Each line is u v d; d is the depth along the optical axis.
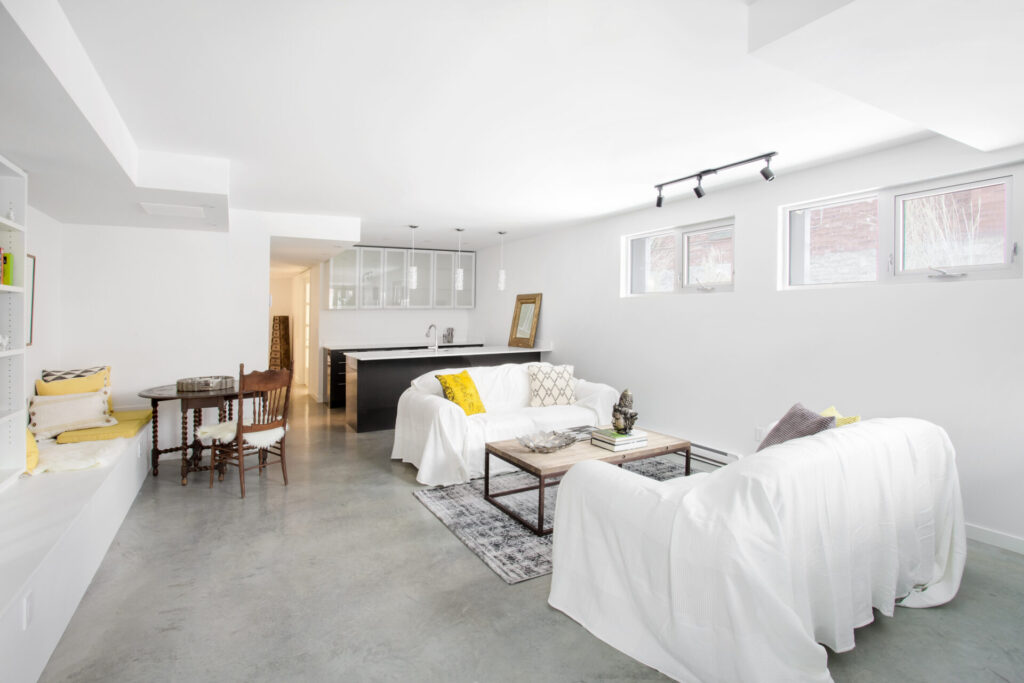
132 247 4.71
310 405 7.67
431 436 4.06
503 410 4.89
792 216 4.00
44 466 2.92
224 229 4.79
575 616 2.21
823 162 3.62
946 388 3.12
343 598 2.40
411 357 5.99
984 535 2.99
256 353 5.18
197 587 2.48
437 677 1.88
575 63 2.17
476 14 1.80
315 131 2.95
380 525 3.24
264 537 3.05
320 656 1.99
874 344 3.44
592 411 4.73
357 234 5.67
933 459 2.45
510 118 2.78
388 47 2.03
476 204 4.95
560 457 3.27
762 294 4.10
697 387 4.64
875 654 2.01
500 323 7.75
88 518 2.49
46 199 3.55
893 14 1.53
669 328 4.91
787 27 1.66
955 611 2.32
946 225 3.21
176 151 3.28
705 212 4.55
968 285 3.02
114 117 2.56
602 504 2.12
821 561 1.87
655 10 1.78
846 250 3.72
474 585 2.53
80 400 3.86
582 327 6.04
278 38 1.95
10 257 2.69
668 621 1.84
